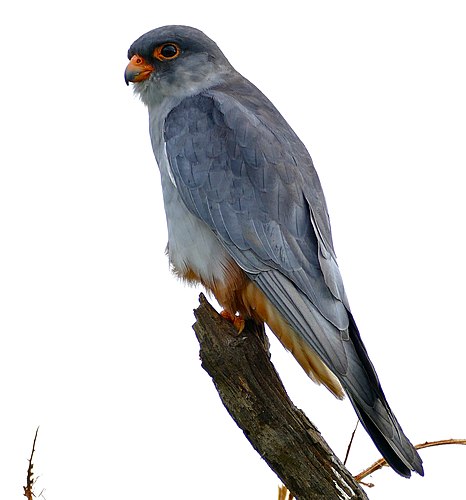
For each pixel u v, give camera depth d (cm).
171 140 1107
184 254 1087
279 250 1027
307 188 1062
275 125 1113
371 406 889
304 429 845
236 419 867
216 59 1191
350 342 958
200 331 888
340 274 1022
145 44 1173
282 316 1009
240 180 1062
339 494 828
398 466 861
